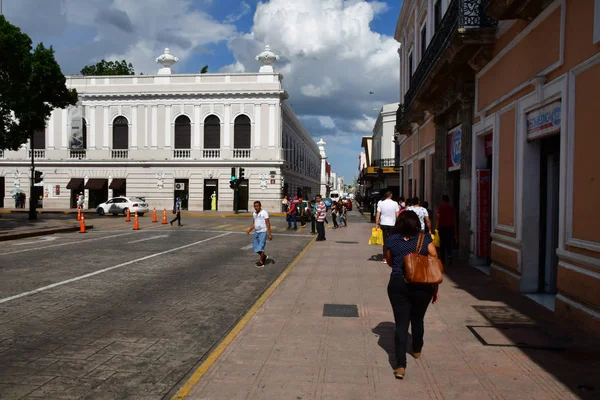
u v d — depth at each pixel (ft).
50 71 82.79
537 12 25.44
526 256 27.91
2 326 21.08
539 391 14.12
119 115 141.28
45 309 24.23
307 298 26.84
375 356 17.19
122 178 141.79
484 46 33.09
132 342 19.17
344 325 21.27
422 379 15.03
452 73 39.55
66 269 36.47
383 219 38.86
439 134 48.80
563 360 16.71
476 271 35.19
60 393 14.14
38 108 84.43
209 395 13.82
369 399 13.58
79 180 142.51
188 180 140.15
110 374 15.74
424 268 15.31
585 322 20.16
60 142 142.82
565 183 21.95
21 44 78.54
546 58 24.64
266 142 137.90
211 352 18.03
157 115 140.36
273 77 137.80
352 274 35.09
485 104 35.24
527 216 27.86
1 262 39.70
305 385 14.55
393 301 15.98
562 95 22.26
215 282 32.45
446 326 21.02
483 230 37.42
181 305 25.68
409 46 71.51
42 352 17.80
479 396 13.78
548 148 27.20
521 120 27.99
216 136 140.05
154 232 71.87
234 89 137.49
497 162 32.22
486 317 22.50
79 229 75.20
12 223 83.15
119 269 36.94
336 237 68.03
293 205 83.41
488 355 17.26
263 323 21.56
